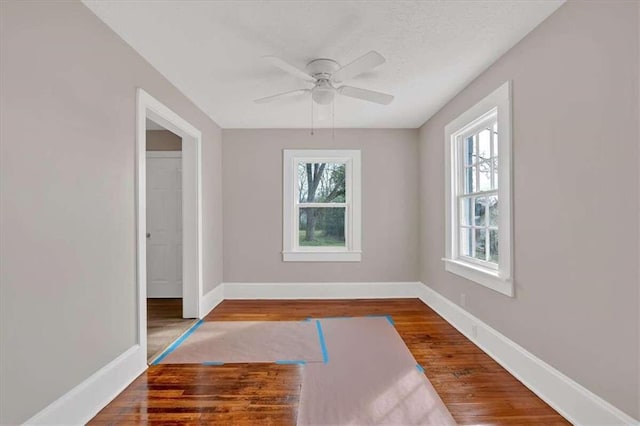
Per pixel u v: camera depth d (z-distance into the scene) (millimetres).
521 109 2307
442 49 2438
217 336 3201
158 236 4754
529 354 2234
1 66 1446
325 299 4617
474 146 3250
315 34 2232
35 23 1602
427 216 4348
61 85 1754
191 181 3732
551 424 1838
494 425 1830
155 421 1881
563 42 1919
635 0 1498
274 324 3539
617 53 1585
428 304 4293
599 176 1691
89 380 1931
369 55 2109
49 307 1674
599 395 1706
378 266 4691
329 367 2533
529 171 2230
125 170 2309
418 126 4590
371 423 1855
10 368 1480
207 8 1948
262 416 1921
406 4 1924
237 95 3330
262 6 1934
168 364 2596
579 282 1822
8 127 1474
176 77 2893
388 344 2975
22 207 1535
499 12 1998
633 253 1525
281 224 4664
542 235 2109
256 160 4652
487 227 2973
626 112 1546
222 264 4637
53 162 1702
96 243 2012
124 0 1869
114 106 2189
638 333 1513
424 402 2053
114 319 2178
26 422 1549
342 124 4473
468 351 2814
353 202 4680
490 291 2729
